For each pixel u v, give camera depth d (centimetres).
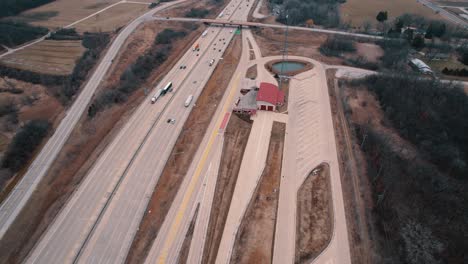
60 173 6675
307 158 7131
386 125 8262
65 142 7694
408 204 5950
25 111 9194
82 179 6412
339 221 5691
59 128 8188
